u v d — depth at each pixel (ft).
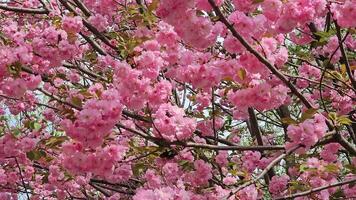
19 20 23.65
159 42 13.04
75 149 11.55
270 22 11.44
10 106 21.98
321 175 14.17
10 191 21.53
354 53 16.94
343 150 17.60
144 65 12.01
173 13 9.65
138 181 20.07
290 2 11.16
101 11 20.66
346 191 15.98
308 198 14.37
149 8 12.62
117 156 11.73
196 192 15.33
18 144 15.56
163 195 9.75
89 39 18.63
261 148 12.87
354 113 19.07
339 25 11.82
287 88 13.00
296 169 16.33
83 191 22.88
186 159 15.94
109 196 23.06
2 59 12.25
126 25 21.53
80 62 21.17
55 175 19.93
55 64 14.37
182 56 12.70
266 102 11.97
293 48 19.86
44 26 20.03
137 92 11.84
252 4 10.78
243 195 12.57
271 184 16.19
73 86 20.94
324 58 17.93
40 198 23.11
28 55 13.16
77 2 19.72
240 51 11.21
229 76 12.10
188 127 12.34
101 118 10.53
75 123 10.57
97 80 16.05
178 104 17.37
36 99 20.67
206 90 13.12
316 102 20.04
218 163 17.07
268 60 11.35
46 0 21.48
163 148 12.96
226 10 15.84
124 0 20.67
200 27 10.04
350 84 15.05
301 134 11.46
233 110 19.65
